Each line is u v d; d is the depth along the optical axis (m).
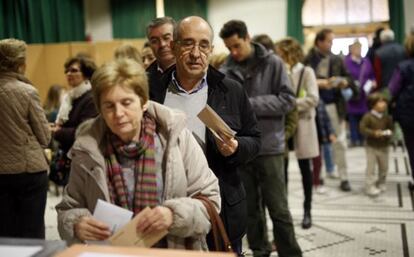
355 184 4.94
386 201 4.32
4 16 6.56
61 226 1.43
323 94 4.56
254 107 2.69
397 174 5.25
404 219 3.83
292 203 4.39
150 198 1.40
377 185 4.64
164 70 2.14
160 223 1.34
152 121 1.48
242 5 8.24
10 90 2.52
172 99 1.97
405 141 4.07
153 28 2.29
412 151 4.03
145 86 1.42
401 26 7.57
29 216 2.67
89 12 8.55
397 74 3.97
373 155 4.49
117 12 8.41
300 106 3.48
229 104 1.97
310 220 3.71
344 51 7.99
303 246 3.33
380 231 3.58
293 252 2.81
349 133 7.18
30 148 2.60
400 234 3.50
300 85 3.54
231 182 1.94
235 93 2.00
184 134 1.53
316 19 8.09
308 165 3.68
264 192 2.82
